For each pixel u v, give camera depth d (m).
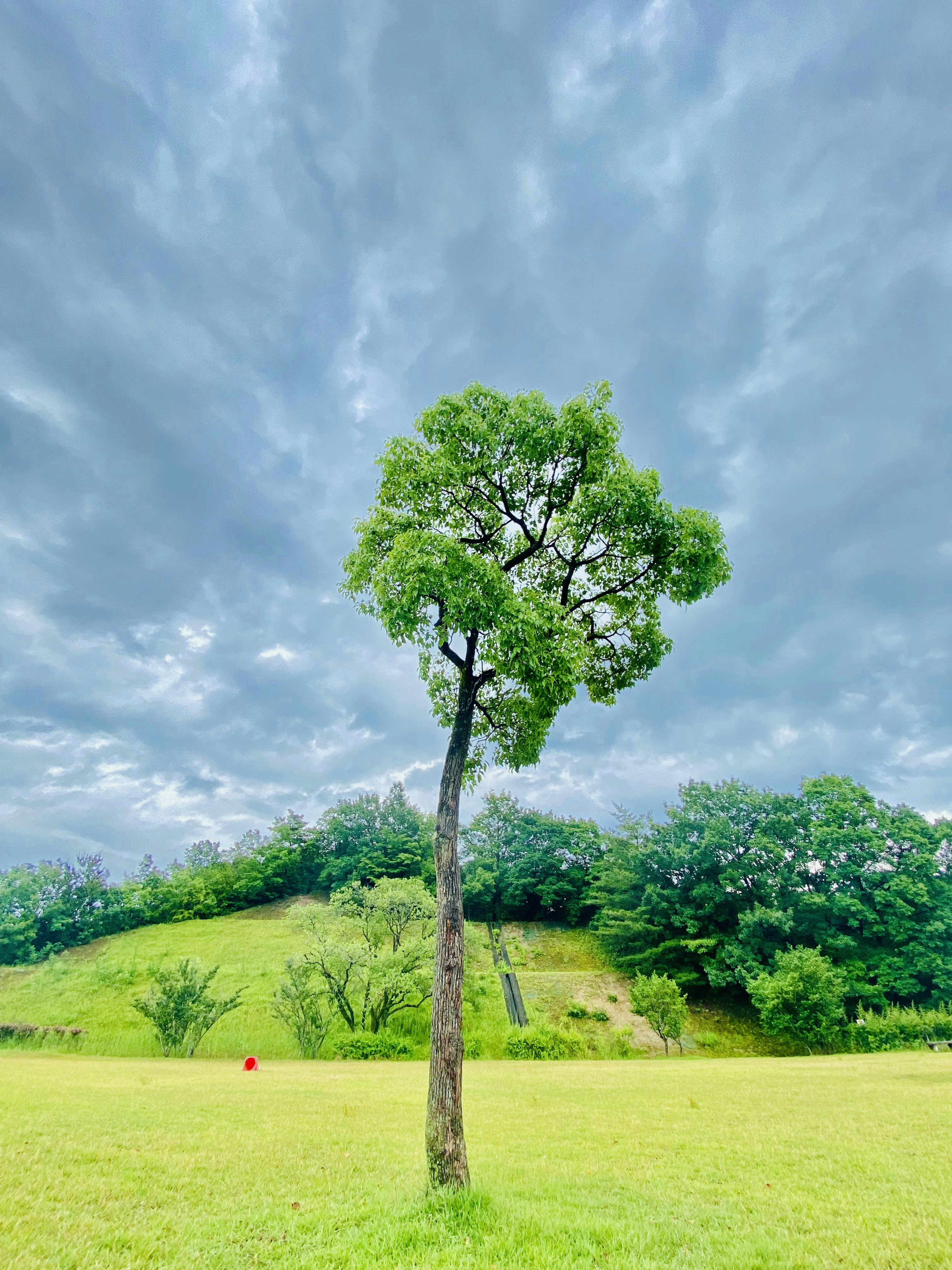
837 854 54.06
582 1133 11.80
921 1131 11.62
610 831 64.19
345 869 82.69
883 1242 5.92
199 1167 8.48
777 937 51.41
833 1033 41.91
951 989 46.19
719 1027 48.16
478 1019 45.06
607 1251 5.62
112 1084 18.33
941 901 49.66
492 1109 14.98
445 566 8.41
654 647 11.30
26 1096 14.77
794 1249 5.72
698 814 59.31
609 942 58.97
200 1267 5.19
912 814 54.38
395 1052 35.53
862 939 51.44
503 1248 5.57
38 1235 5.75
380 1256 5.40
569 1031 44.41
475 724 10.96
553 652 8.81
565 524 10.55
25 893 70.44
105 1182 7.57
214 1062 31.45
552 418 9.95
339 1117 13.28
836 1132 11.60
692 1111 14.45
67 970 53.31
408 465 9.95
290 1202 7.02
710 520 10.17
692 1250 5.71
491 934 69.75
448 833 8.58
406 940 44.88
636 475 9.67
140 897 75.44
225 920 74.44
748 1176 8.55
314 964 38.94
